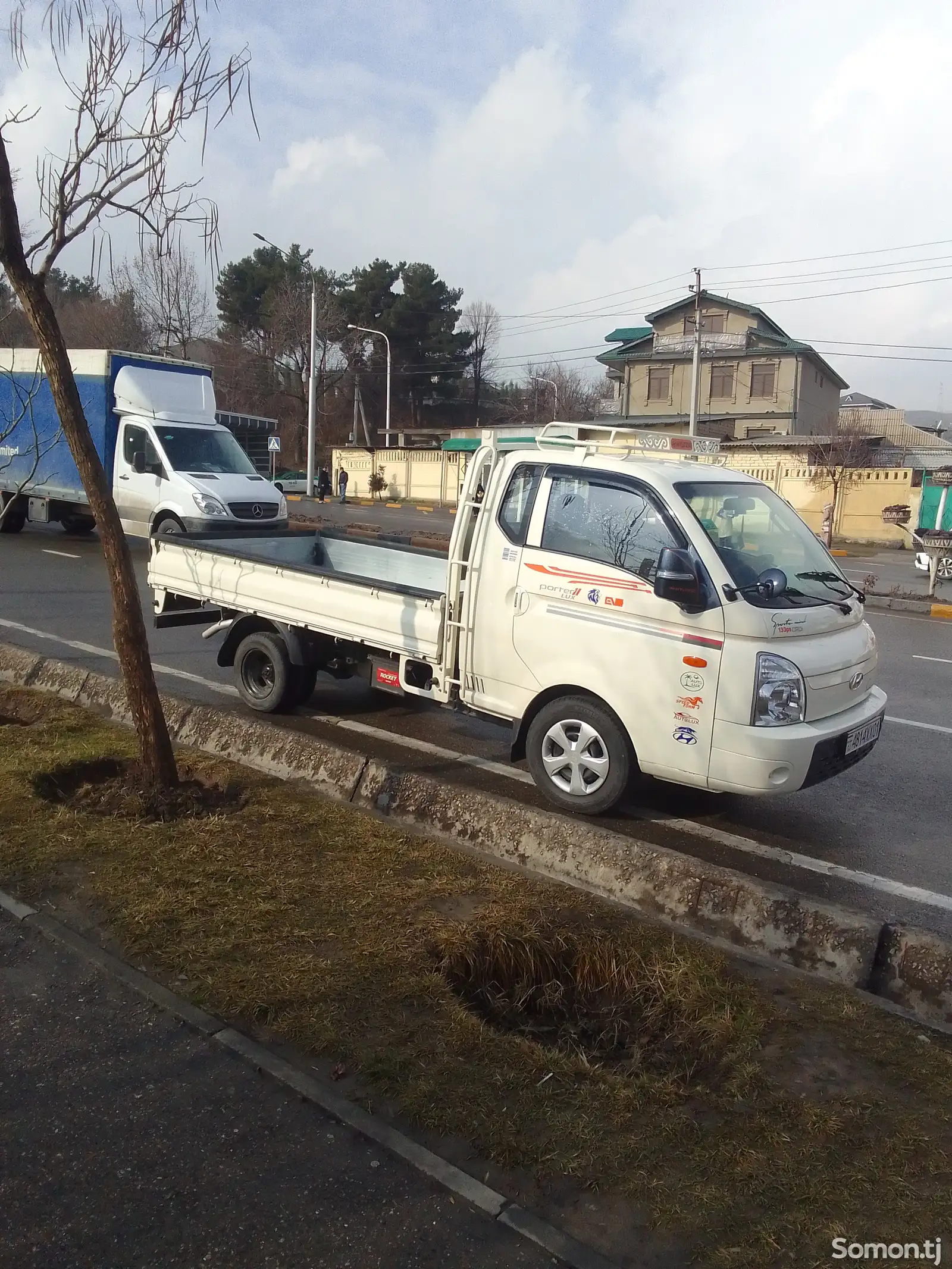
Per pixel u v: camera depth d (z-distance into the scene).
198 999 3.49
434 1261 2.45
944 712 8.98
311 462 40.34
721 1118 3.00
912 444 51.88
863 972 3.97
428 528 26.62
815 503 34.84
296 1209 2.59
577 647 5.47
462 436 48.28
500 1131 2.87
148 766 5.33
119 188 4.84
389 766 5.61
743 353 45.75
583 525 5.52
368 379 61.00
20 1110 2.94
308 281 53.72
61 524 20.97
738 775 5.02
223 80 4.80
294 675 7.32
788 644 5.07
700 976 3.76
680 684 5.11
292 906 4.17
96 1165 2.73
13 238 4.64
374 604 6.55
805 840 5.68
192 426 16.31
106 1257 2.43
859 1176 2.75
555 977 4.00
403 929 4.01
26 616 10.74
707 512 5.37
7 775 5.42
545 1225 2.56
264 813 5.15
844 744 5.25
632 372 48.62
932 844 5.70
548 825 4.92
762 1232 2.55
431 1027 3.37
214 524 15.05
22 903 4.15
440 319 59.31
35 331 4.80
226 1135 2.86
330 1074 3.12
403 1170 2.74
